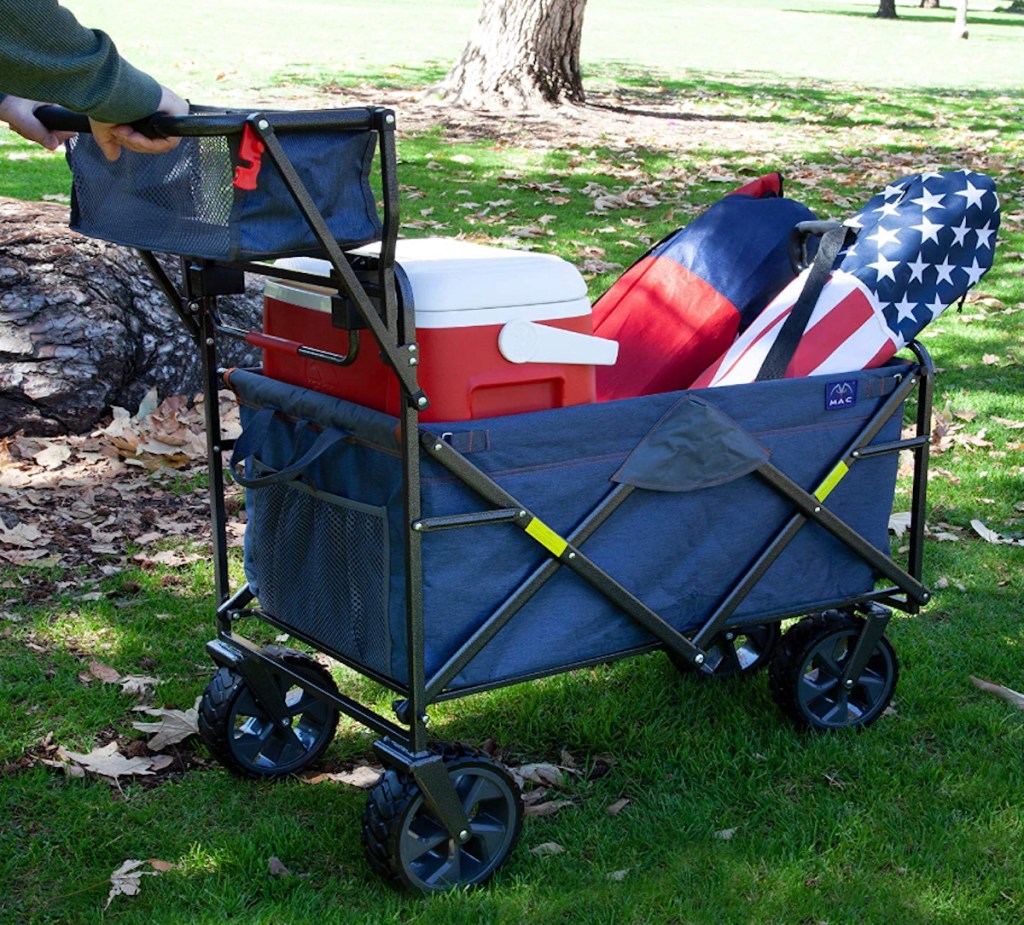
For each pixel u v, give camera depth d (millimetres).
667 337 3346
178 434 5262
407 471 2463
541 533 2646
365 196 2367
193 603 4047
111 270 5551
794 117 14094
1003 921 2627
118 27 19812
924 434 3281
